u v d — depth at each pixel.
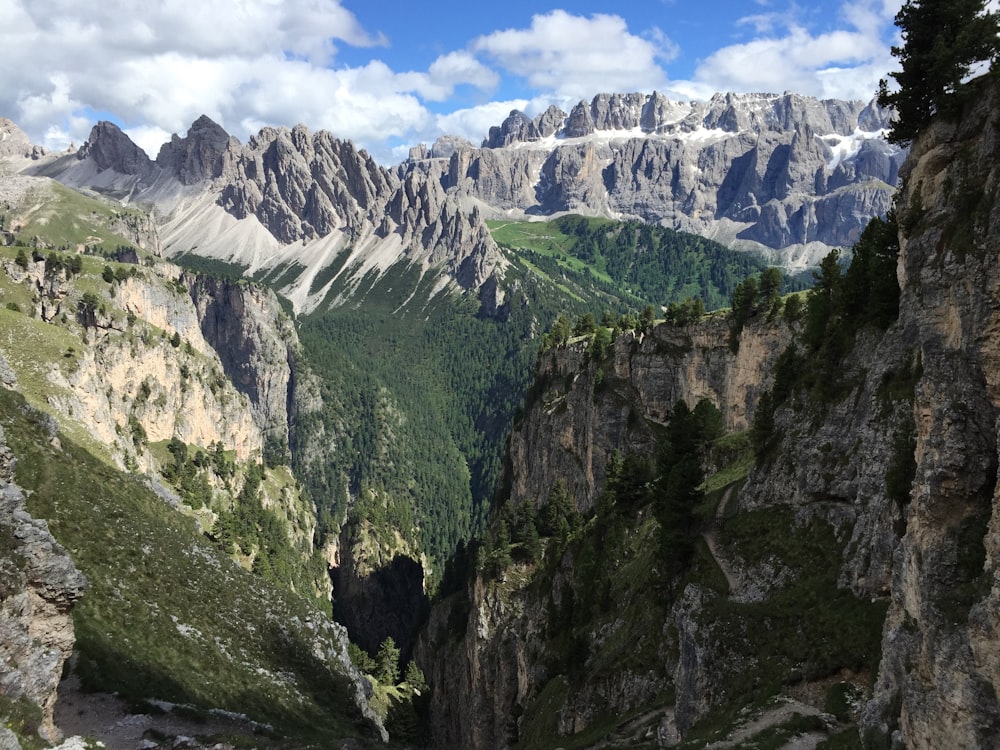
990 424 29.55
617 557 87.69
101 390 151.50
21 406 85.81
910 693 28.67
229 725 57.22
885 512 44.50
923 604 28.64
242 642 76.62
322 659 85.62
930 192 40.94
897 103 44.31
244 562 152.75
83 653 56.34
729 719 43.03
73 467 83.56
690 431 74.19
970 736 24.80
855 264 61.94
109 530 76.94
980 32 39.69
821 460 55.31
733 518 62.72
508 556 123.69
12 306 167.00
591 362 148.00
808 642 44.94
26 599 39.53
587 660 74.31
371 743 61.09
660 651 60.56
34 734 36.84
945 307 33.75
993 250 30.62
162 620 69.50
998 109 36.06
